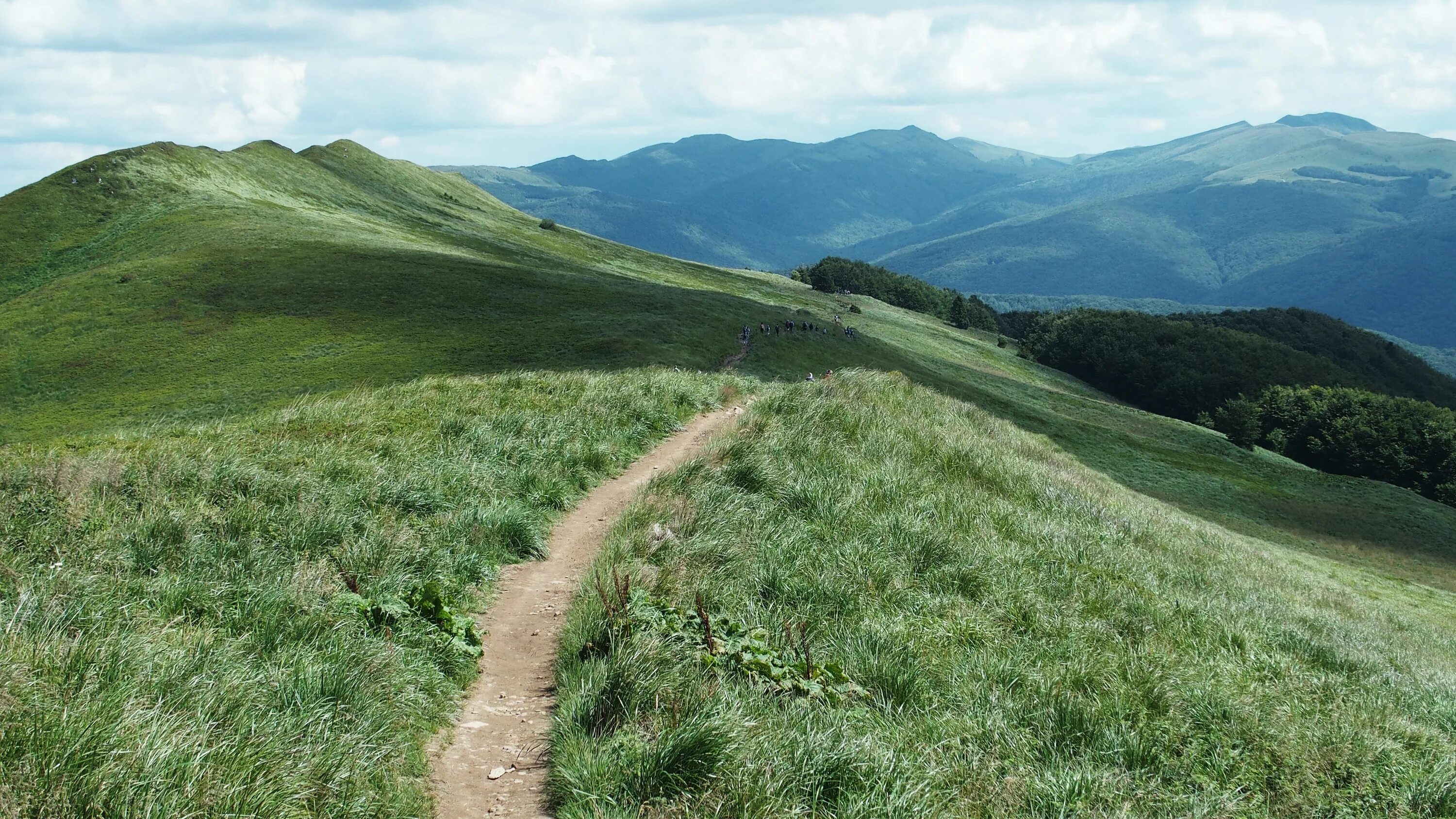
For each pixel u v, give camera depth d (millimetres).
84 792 4008
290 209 131250
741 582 8930
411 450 12773
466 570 8977
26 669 4902
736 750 5289
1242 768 6879
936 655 7906
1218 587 14375
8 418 63125
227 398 62469
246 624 6609
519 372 21047
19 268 104312
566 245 180750
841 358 89438
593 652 6871
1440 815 6691
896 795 5227
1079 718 6988
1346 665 11023
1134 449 80250
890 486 13102
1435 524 64875
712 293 113250
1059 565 11703
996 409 85750
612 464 14516
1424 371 197750
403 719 5840
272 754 4758
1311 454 115312
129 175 124062
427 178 199125
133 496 9117
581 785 5145
